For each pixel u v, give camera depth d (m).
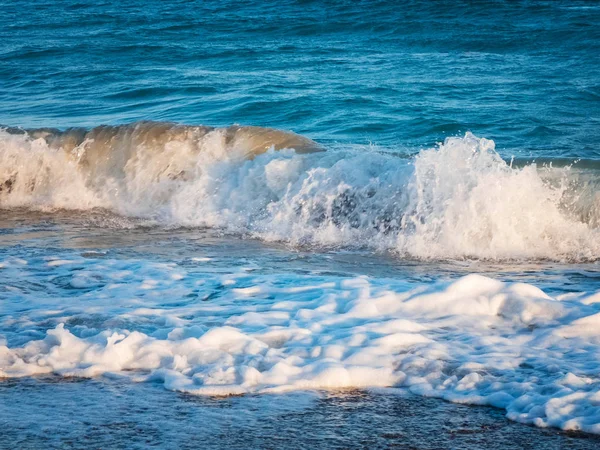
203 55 71.25
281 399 12.57
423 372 13.47
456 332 15.27
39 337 15.27
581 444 10.96
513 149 35.50
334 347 14.30
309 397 12.65
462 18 89.12
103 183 30.78
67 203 30.17
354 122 42.84
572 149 35.16
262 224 26.25
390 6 97.06
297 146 29.83
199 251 23.38
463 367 13.55
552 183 24.72
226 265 21.62
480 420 11.79
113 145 31.66
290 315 16.38
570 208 24.00
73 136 32.50
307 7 101.44
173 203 28.78
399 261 22.38
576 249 23.03
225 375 13.34
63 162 31.62
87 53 74.00
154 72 62.94
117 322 16.03
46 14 109.94
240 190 28.16
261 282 19.39
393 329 15.24
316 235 24.94
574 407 11.85
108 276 20.08
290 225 25.81
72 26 96.25
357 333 15.00
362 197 25.80
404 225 24.58
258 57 69.62
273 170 27.83
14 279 19.97
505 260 22.47
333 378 13.14
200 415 12.02
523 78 56.41
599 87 51.84
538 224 23.73
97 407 12.33
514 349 14.37
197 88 54.09
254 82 56.12
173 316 16.44
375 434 11.40
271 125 43.50
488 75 58.09
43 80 61.44
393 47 74.81
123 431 11.50
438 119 42.25
